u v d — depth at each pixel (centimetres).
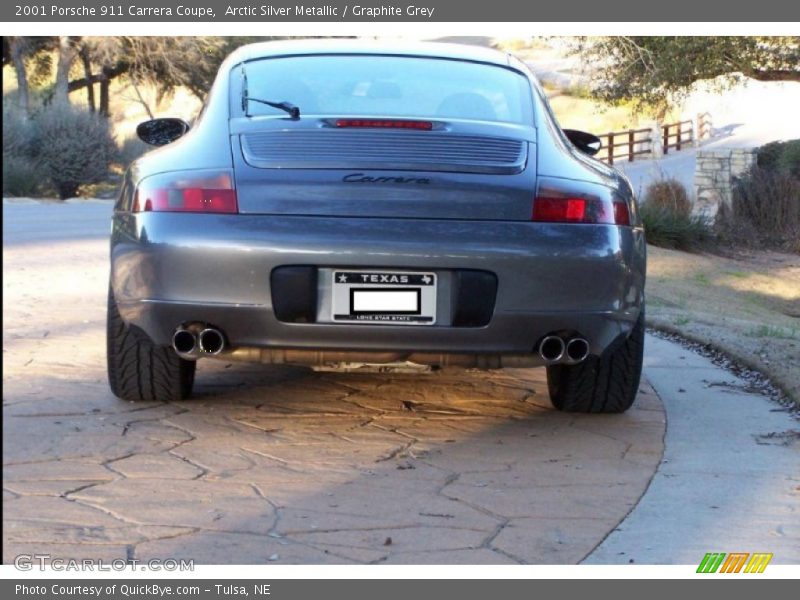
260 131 406
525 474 380
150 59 3909
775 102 4450
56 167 2542
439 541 315
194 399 475
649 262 1605
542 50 5759
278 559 299
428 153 396
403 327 381
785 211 2044
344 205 379
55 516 324
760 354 592
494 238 380
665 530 328
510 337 387
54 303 711
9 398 459
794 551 314
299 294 377
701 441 429
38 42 3903
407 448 411
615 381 453
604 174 425
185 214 381
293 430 431
